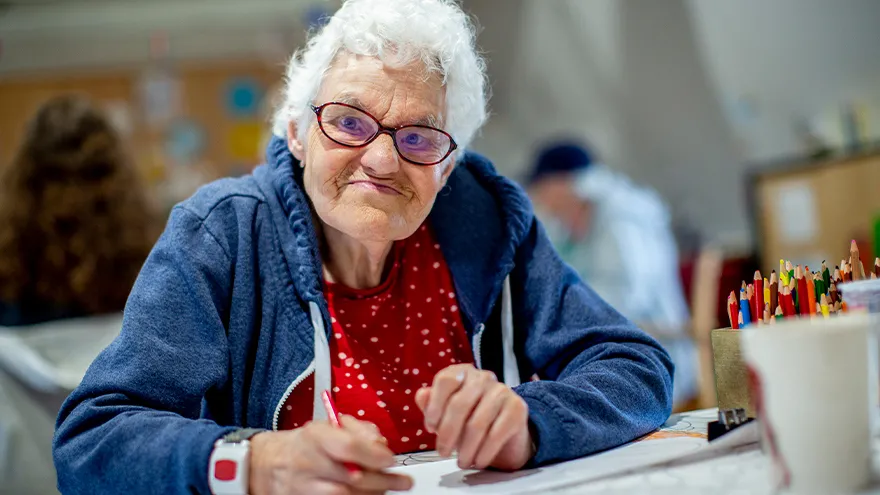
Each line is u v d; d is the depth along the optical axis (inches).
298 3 186.1
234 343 39.0
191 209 39.9
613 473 29.7
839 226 103.4
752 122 154.7
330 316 40.1
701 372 85.7
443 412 30.2
